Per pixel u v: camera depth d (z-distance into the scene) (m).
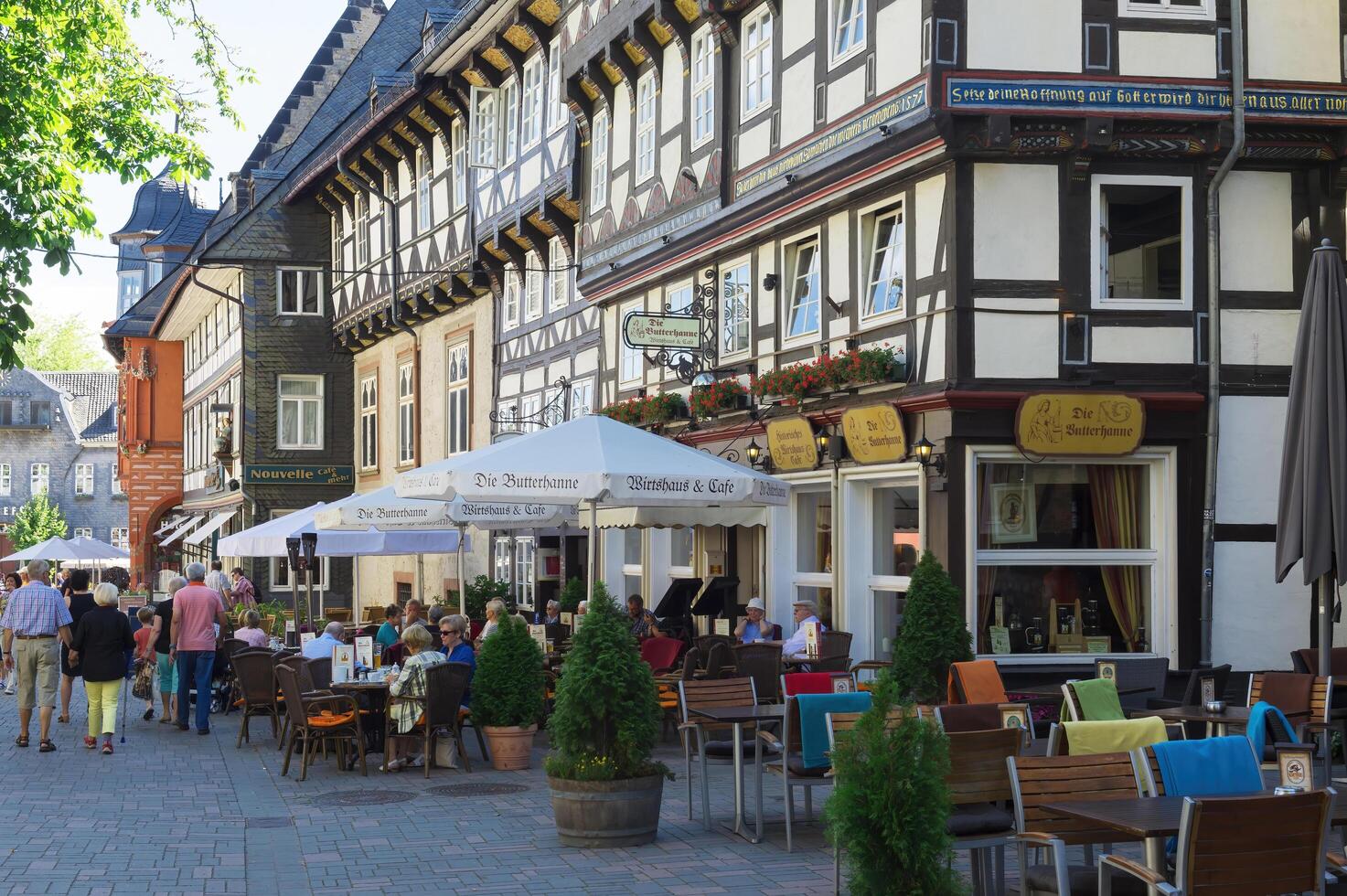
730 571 20.42
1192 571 14.68
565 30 24.61
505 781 13.17
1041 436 14.23
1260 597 14.80
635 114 21.94
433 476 12.70
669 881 8.77
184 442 54.97
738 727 10.15
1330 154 14.91
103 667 15.52
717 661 14.77
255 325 39.94
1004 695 11.88
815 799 11.74
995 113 14.12
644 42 20.92
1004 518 14.66
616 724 10.01
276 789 12.83
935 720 6.72
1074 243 14.48
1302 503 11.73
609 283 22.91
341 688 13.92
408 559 34.91
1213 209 14.66
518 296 28.84
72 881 8.84
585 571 25.67
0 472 78.44
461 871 9.15
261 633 18.23
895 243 15.62
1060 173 14.54
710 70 19.44
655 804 10.03
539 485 12.42
